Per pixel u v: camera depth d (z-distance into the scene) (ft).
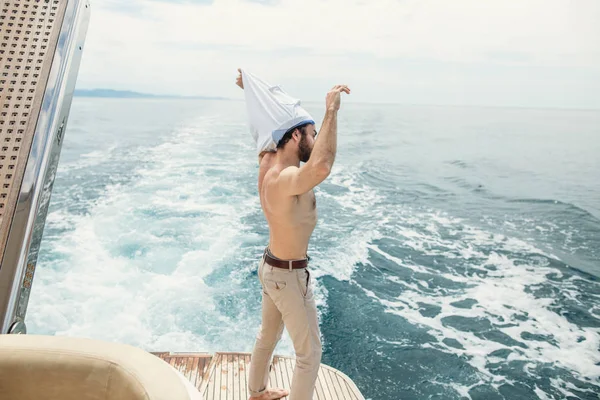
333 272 21.01
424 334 16.39
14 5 6.20
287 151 5.46
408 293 19.40
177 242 23.34
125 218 27.09
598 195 37.63
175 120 77.56
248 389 6.63
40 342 3.16
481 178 43.04
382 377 14.12
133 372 2.92
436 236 26.76
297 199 5.30
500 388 13.75
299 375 5.68
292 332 5.68
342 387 7.21
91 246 22.66
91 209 28.86
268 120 5.49
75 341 3.20
